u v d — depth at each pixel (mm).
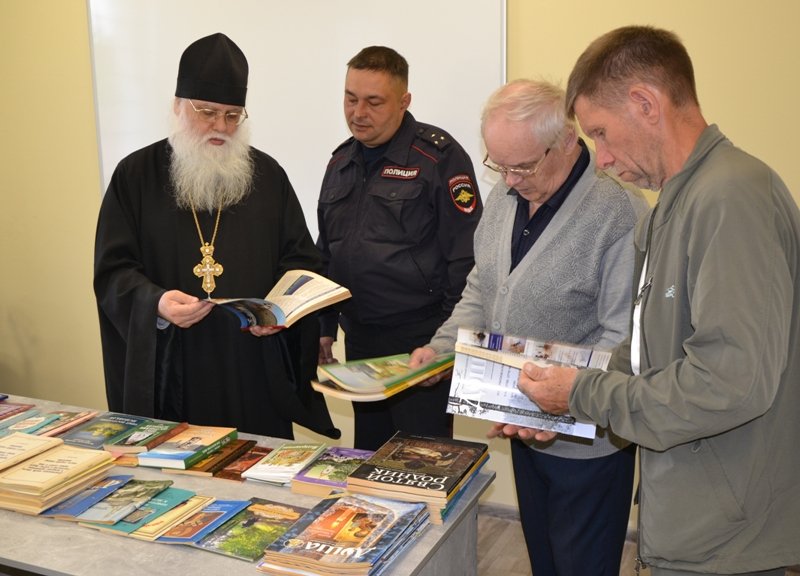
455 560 1544
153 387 2012
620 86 1239
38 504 1469
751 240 1113
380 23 3000
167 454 1682
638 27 1275
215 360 2178
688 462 1238
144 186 2197
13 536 1400
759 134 2588
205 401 2182
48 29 3590
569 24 2746
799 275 1177
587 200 1675
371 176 2459
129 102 3484
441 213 2352
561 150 1635
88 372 3883
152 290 1986
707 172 1198
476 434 3191
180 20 3332
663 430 1166
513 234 1805
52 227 3797
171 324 2055
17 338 3996
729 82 2588
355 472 1511
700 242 1165
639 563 1397
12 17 3639
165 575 1268
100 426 1838
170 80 3402
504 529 3105
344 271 2459
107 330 2168
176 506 1486
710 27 2578
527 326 1746
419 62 2955
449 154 2369
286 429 2316
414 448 1640
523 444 1875
